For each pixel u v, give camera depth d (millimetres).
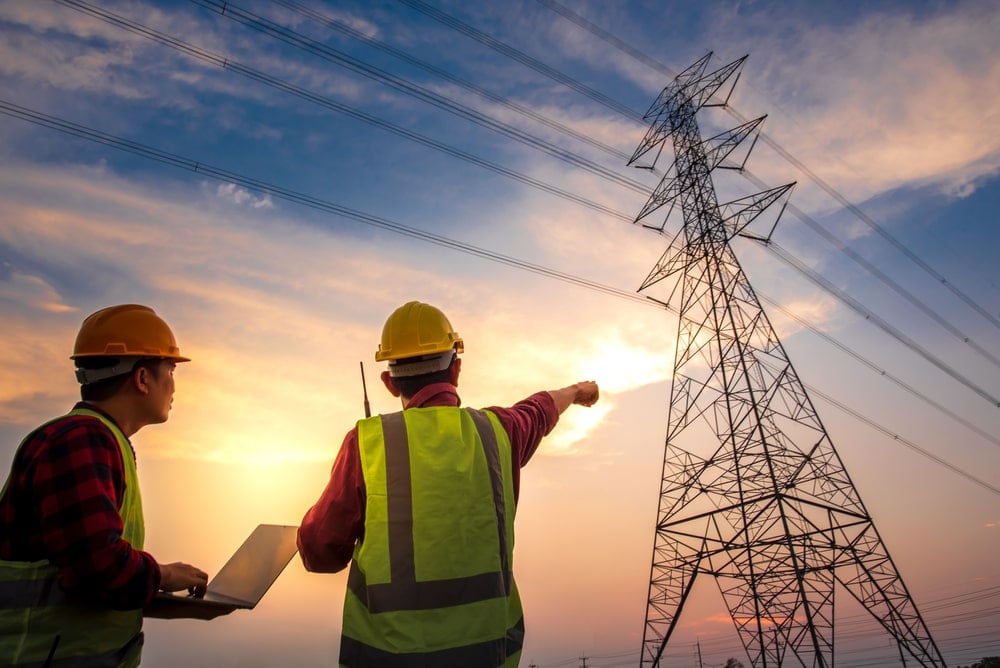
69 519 1913
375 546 2049
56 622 1937
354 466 2238
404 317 2738
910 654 25766
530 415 2719
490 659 1979
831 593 26484
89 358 2387
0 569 1928
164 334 2551
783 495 27688
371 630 1969
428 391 2582
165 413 2525
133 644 2154
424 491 2143
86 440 2064
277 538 2576
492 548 2152
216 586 2420
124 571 1940
